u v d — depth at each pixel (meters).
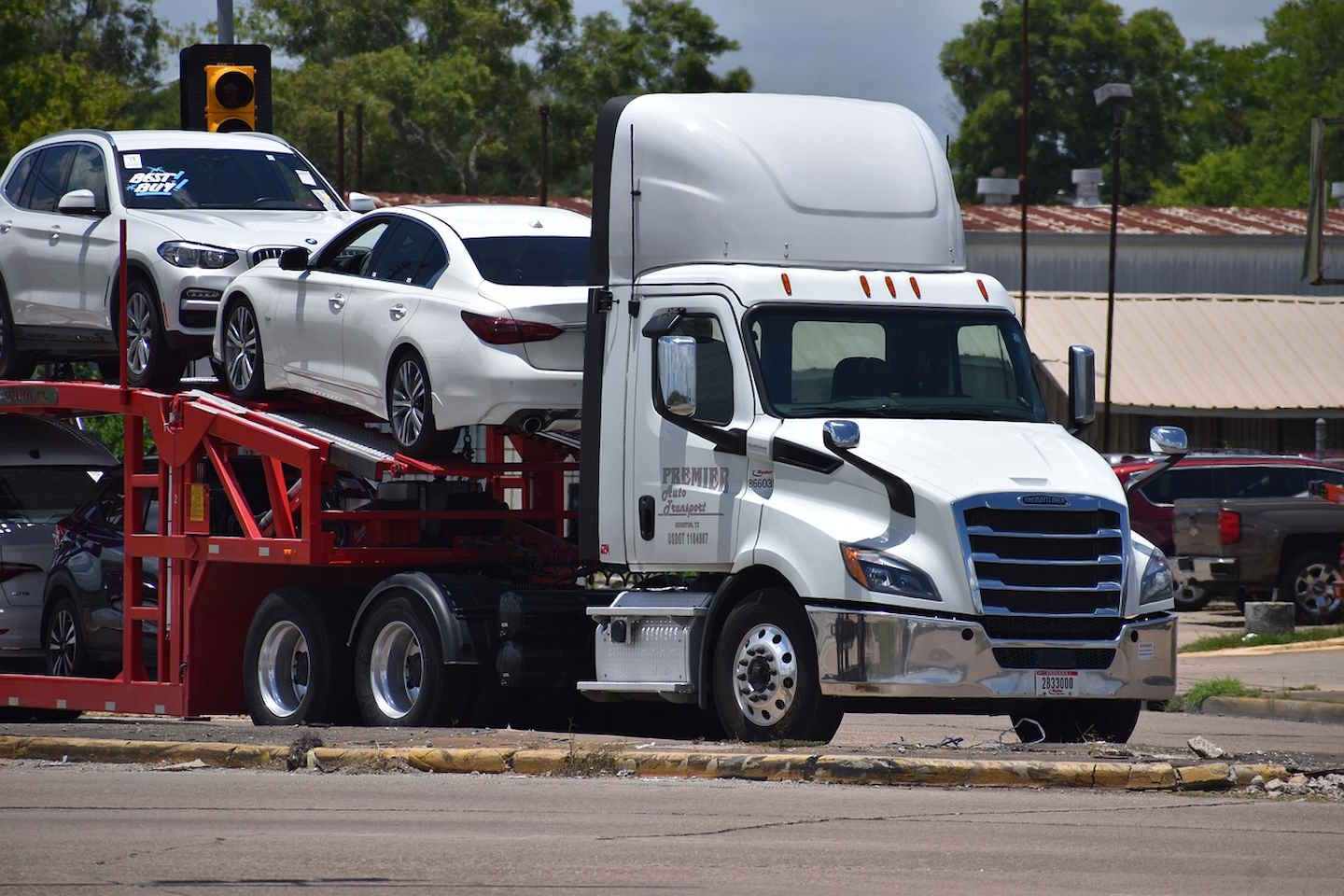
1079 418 43.34
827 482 39.28
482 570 47.62
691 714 50.47
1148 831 29.92
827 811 31.64
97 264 53.44
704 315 41.28
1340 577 90.50
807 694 39.38
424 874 25.64
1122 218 176.88
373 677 46.16
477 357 43.44
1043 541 38.91
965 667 38.06
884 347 41.28
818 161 42.78
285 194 55.44
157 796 33.41
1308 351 149.25
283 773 37.38
